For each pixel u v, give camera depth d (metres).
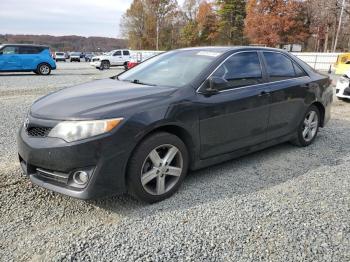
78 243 2.68
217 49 4.33
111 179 3.01
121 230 2.88
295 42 49.88
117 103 3.21
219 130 3.82
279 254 2.59
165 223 2.99
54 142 2.94
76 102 3.29
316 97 5.23
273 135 4.61
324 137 5.93
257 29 50.50
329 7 42.47
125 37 82.56
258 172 4.22
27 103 8.61
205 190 3.67
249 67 4.32
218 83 3.71
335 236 2.83
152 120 3.18
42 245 2.66
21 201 3.34
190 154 3.67
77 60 54.22
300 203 3.39
